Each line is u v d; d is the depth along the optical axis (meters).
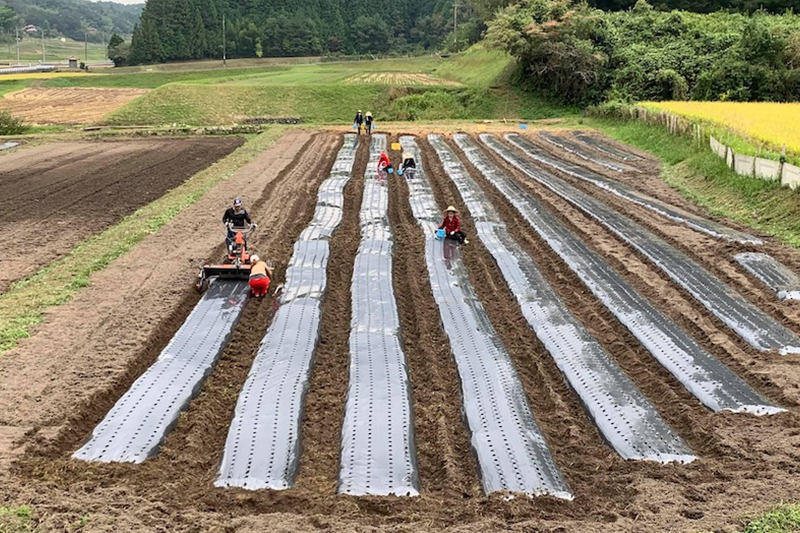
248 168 25.97
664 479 7.49
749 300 12.84
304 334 11.20
